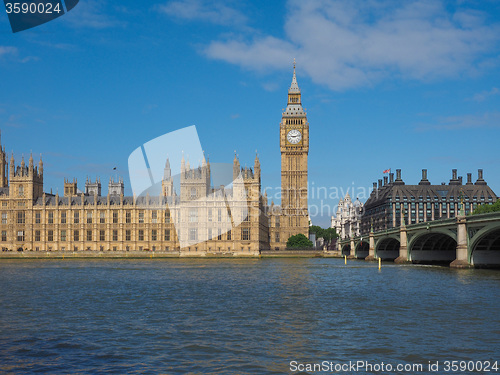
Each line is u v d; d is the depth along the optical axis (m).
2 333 46.47
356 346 41.78
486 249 115.25
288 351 40.38
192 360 38.19
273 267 141.12
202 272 119.38
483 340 43.34
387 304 62.34
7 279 98.56
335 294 72.88
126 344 42.53
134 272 119.19
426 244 151.50
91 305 62.47
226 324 50.22
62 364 37.16
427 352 39.97
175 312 57.19
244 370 36.03
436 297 68.00
